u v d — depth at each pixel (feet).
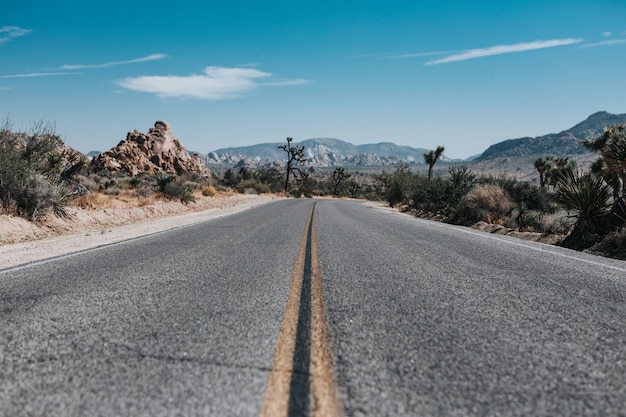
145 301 13.11
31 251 24.20
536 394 7.20
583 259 21.67
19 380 7.60
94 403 6.77
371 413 6.46
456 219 60.44
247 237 31.40
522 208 53.21
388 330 10.43
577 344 9.62
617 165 32.65
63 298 13.46
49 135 42.52
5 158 34.01
